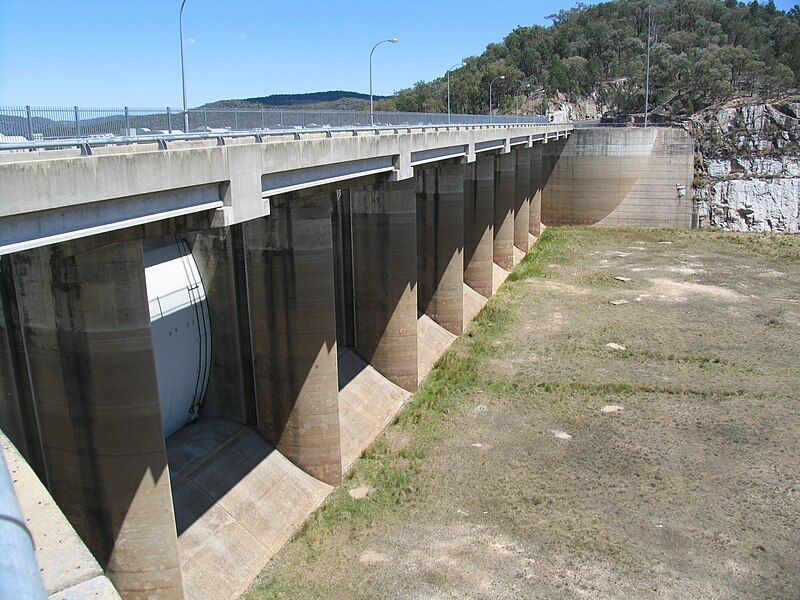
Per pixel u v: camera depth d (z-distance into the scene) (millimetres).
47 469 21406
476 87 170875
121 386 20031
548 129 80562
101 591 8367
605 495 29500
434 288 49969
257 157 22266
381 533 27219
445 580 24297
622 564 25109
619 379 42000
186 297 28703
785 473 31266
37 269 19672
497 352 47031
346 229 40969
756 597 23609
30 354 20578
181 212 19188
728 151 91312
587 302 58531
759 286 63500
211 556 24391
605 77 186750
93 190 15664
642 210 92062
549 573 24594
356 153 29938
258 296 29469
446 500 29375
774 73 123938
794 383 41312
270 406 30547
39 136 16734
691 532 27000
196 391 30188
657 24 198750
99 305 19453
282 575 24922
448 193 48250
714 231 89562
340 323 41844
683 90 127812
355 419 36000
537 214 87375
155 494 21047
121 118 19859
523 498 29375
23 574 3898
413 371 41438
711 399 39062
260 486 28516
